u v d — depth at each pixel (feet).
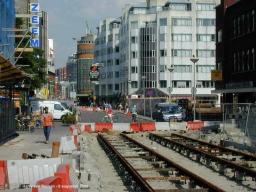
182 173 50.37
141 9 390.42
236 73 175.94
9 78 89.10
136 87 374.84
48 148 76.95
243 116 88.79
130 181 47.60
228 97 187.62
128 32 380.99
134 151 78.69
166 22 357.20
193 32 357.00
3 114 87.97
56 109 186.70
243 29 169.78
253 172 47.50
